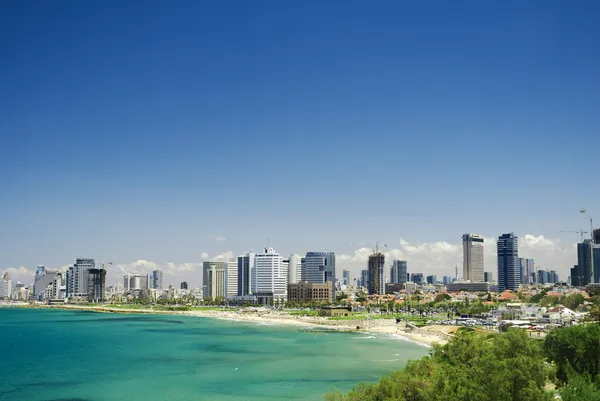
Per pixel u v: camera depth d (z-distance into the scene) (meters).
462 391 70.50
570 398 75.38
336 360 195.88
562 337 104.31
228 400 131.38
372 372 168.88
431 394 72.75
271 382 153.62
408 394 74.56
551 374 87.69
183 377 163.62
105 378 163.50
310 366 182.00
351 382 152.50
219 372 171.75
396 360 194.50
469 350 91.50
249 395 136.75
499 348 83.06
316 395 135.88
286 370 174.12
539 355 84.38
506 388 70.19
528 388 69.62
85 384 154.25
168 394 139.50
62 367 186.75
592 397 73.94
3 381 160.12
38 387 150.75
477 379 73.44
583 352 100.19
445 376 76.31
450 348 94.44
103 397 137.12
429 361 88.00
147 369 180.12
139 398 135.38
